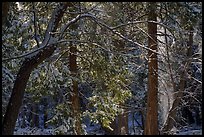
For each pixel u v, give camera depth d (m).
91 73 13.11
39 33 11.92
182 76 13.44
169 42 13.35
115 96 12.93
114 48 12.59
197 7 10.73
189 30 11.19
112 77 12.41
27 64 9.10
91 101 13.00
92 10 10.51
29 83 12.60
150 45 11.45
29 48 12.41
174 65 13.03
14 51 12.15
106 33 11.11
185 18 10.53
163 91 14.73
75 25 11.63
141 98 20.55
